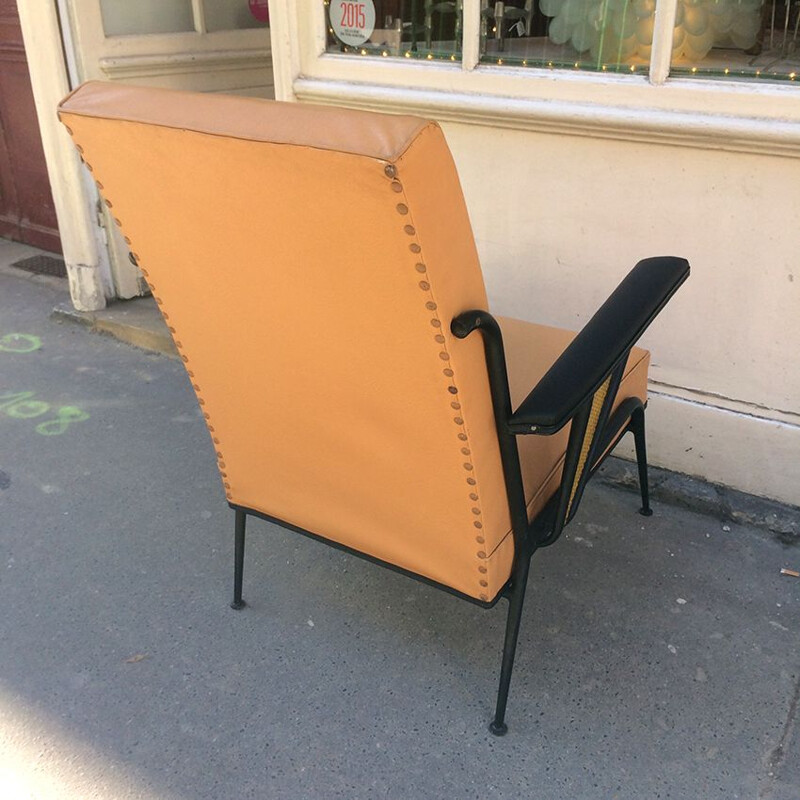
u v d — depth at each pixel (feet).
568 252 7.39
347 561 6.97
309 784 5.06
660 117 6.36
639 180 6.76
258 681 5.81
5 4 12.34
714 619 6.22
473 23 7.04
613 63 6.57
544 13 6.74
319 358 4.42
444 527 4.78
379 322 3.96
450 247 3.60
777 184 6.21
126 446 8.79
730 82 6.15
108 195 4.59
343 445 4.84
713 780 5.01
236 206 3.96
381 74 7.78
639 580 6.63
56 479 8.22
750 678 5.70
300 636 6.19
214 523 7.52
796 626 6.14
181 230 4.37
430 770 5.12
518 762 5.16
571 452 4.74
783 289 6.53
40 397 9.83
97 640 6.20
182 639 6.19
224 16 11.16
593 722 5.41
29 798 5.00
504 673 5.20
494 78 7.11
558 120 6.81
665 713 5.46
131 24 10.41
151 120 3.91
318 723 5.47
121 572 6.91
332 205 3.57
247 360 4.83
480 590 4.89
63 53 10.06
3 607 6.54
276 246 3.99
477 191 7.64
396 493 4.84
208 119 3.76
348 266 3.80
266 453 5.39
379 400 4.40
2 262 13.96
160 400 9.71
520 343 6.34
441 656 5.97
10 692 5.76
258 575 6.83
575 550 6.97
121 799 4.98
